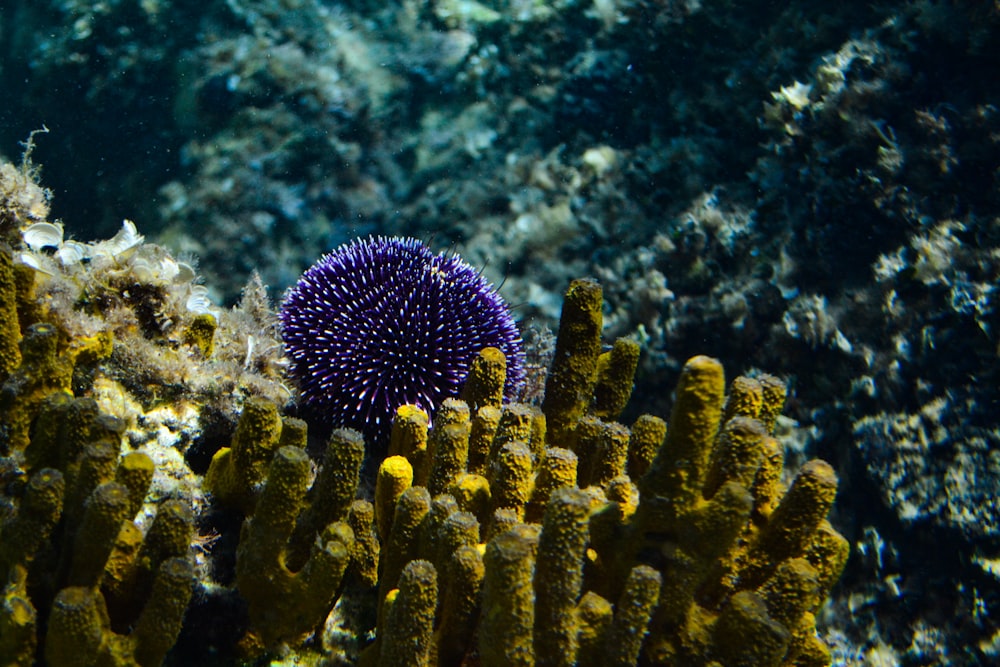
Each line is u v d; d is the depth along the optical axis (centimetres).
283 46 89
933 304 73
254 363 63
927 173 75
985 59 75
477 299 63
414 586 41
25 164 64
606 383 53
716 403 41
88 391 54
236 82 89
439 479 47
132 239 61
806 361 78
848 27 81
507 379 63
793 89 81
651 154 86
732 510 41
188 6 92
